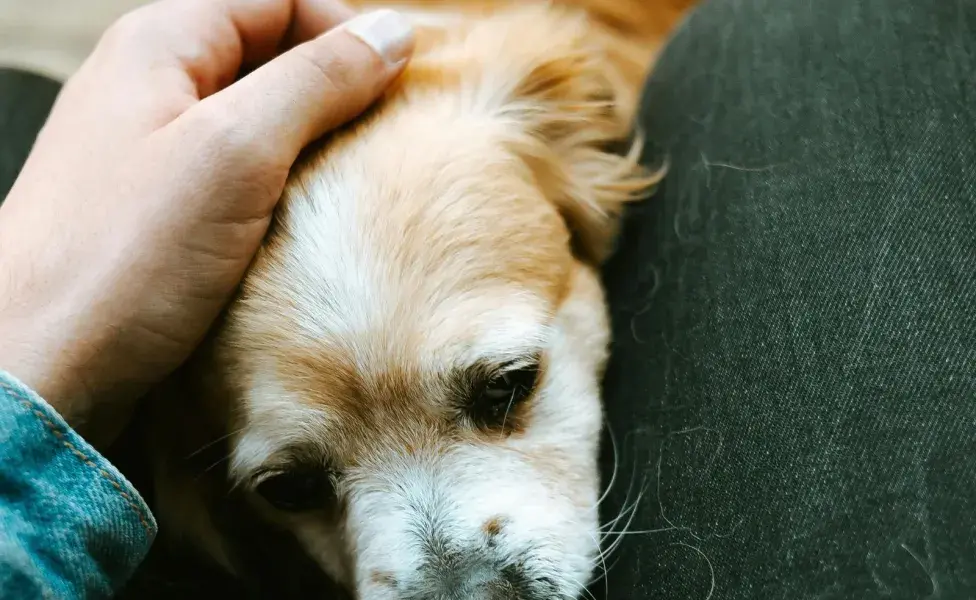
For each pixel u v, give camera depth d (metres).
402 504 0.24
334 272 0.23
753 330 0.22
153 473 0.27
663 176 0.26
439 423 0.24
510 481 0.25
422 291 0.23
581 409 0.26
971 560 0.19
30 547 0.19
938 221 0.21
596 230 0.28
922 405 0.20
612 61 0.33
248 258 0.23
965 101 0.22
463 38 0.29
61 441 0.20
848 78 0.23
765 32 0.25
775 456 0.21
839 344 0.21
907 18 0.23
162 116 0.23
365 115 0.25
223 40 0.25
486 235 0.24
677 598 0.22
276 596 0.28
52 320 0.21
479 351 0.24
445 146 0.25
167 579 0.27
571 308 0.26
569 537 0.25
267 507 0.27
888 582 0.19
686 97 0.26
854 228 0.22
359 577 0.25
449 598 0.24
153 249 0.22
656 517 0.23
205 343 0.24
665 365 0.24
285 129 0.22
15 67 0.31
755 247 0.23
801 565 0.20
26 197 0.22
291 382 0.24
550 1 0.32
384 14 0.24
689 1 0.36
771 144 0.24
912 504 0.19
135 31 0.24
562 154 0.28
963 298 0.20
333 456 0.24
